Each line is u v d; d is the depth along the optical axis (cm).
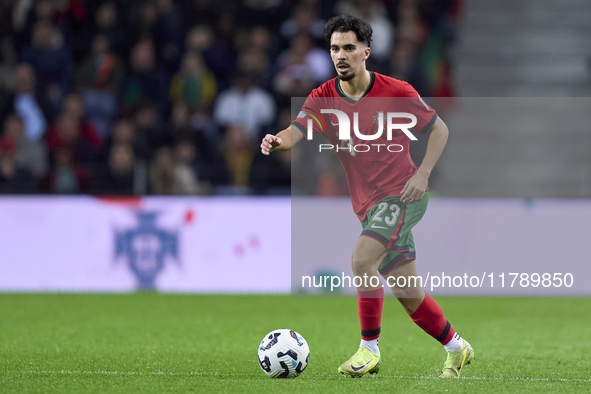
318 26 4659
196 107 4203
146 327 2644
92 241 3638
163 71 4472
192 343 2302
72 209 3653
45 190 3806
